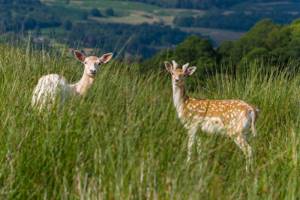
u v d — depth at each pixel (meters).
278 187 23.02
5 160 22.56
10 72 33.31
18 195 21.39
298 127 29.67
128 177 21.53
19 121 25.03
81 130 24.72
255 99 34.59
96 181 21.09
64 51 37.59
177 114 29.95
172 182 20.94
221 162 25.22
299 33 78.38
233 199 21.97
